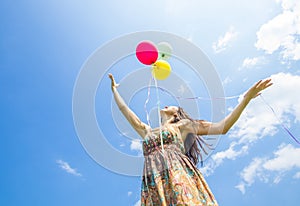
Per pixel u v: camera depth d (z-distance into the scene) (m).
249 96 2.53
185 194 2.13
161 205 2.14
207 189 2.32
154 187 2.31
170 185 2.24
